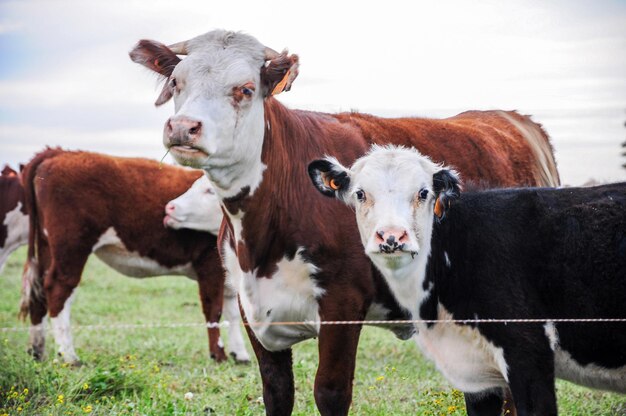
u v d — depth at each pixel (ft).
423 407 22.30
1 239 42.70
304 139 20.10
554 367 17.16
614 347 16.92
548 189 18.10
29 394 22.99
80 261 32.83
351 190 18.70
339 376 19.17
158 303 46.16
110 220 33.35
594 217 17.10
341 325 19.19
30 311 34.12
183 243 33.96
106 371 25.22
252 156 18.61
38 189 33.14
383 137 21.88
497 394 18.61
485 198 18.12
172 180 34.45
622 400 23.09
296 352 32.19
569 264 16.97
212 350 31.96
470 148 23.57
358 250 19.34
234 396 24.41
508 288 17.19
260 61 18.71
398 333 21.34
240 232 19.33
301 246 19.10
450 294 17.83
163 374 27.12
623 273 16.70
